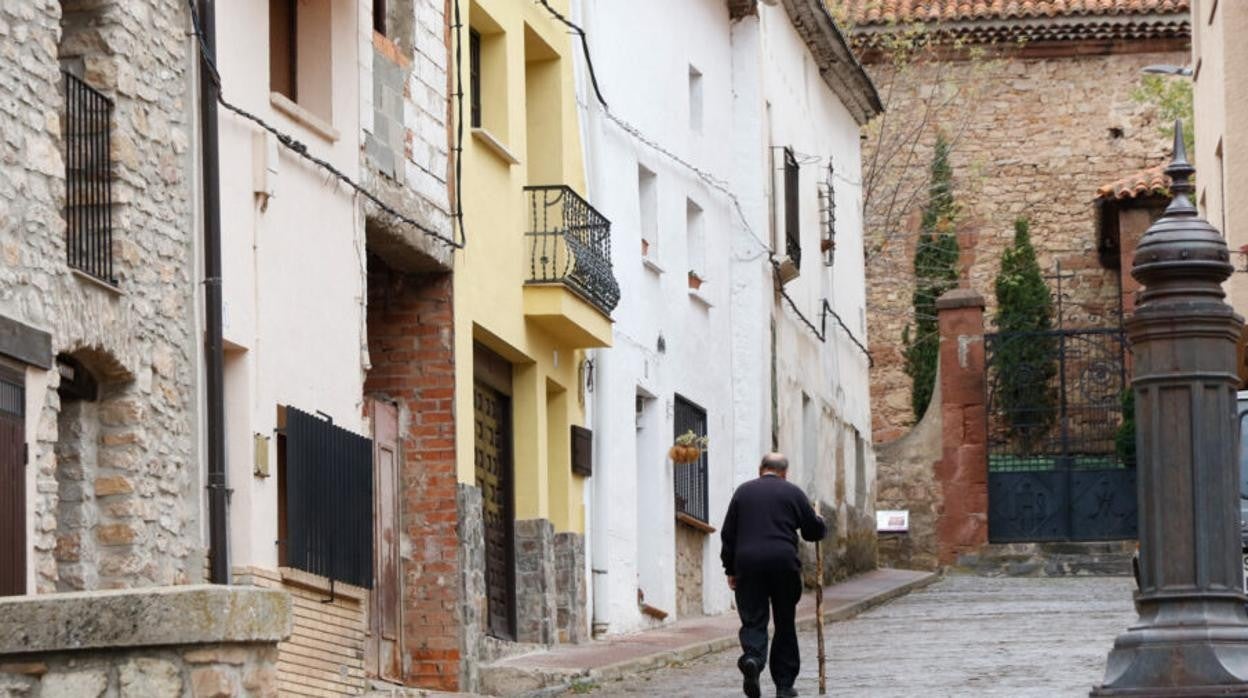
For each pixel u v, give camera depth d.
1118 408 50.06
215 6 19.59
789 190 41.75
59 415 17.70
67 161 17.61
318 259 21.66
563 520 29.05
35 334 16.28
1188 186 15.95
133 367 17.92
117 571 17.75
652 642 29.53
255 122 20.33
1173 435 15.19
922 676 23.58
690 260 36.88
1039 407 51.91
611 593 30.62
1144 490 15.27
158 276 18.52
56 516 17.38
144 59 18.48
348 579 21.66
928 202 58.09
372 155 23.19
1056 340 55.50
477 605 25.11
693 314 36.06
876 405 57.62
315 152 21.77
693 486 35.94
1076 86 58.19
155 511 18.22
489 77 27.31
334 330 22.02
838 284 48.34
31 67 16.56
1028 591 40.59
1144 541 15.27
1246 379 36.28
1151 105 57.97
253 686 11.62
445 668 24.47
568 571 28.94
